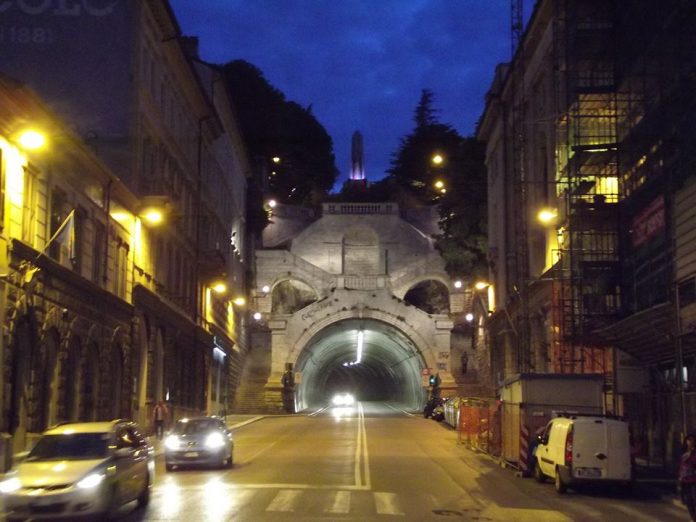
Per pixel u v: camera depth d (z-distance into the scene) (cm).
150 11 4028
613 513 1856
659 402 2958
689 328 2405
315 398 9994
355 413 7506
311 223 9344
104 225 3325
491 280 6319
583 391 2734
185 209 5072
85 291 3088
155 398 4269
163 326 4403
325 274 8388
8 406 2400
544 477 2422
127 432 1817
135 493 1738
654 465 2933
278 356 7494
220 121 5834
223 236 6544
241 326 7644
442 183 8575
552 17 4288
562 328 3784
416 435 4462
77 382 3064
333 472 2559
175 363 4741
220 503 1856
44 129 2397
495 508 1873
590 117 3791
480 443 3406
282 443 3828
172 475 2520
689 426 2628
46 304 2692
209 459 2628
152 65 4172
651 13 3127
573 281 3706
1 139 2359
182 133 4966
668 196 2783
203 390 5591
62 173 2848
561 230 4119
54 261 2686
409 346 7956
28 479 1540
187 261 5128
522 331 4859
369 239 8862
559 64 4147
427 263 8362
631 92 3450
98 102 3772
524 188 4947
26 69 3784
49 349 2795
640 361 3111
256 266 8438
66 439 1689
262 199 8638
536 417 2708
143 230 4016
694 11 2669
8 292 2386
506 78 5422
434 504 1898
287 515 1673
